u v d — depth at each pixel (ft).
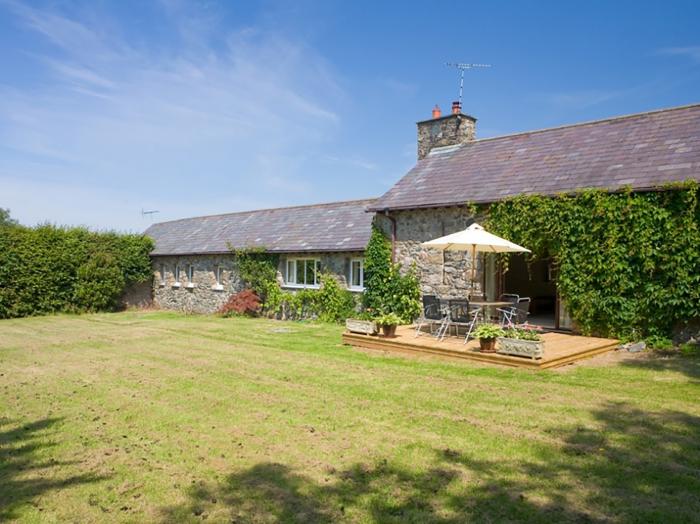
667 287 33.42
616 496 13.39
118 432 19.51
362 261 57.67
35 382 28.40
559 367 29.60
